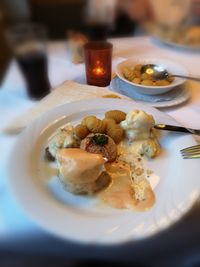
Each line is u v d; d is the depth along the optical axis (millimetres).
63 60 469
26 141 297
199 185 242
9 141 302
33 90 379
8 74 411
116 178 268
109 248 200
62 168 250
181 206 223
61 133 299
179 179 257
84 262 210
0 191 237
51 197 243
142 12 554
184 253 208
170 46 536
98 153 278
